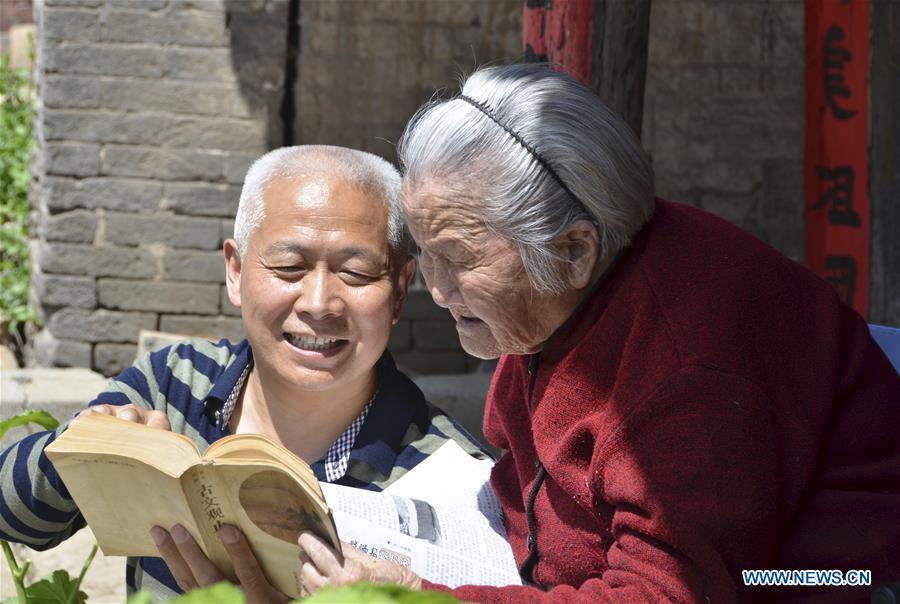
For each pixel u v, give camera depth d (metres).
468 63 5.73
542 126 1.71
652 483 1.60
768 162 5.90
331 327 2.01
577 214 1.73
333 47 5.70
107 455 1.63
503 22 5.72
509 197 1.71
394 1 5.68
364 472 2.11
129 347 5.77
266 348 2.05
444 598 0.88
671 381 1.63
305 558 1.71
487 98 1.75
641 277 1.76
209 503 1.69
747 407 1.61
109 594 3.62
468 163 1.72
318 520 1.65
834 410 1.73
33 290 6.05
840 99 3.52
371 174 2.07
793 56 5.85
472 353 1.92
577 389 1.78
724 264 1.74
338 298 2.01
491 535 1.99
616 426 1.67
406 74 5.72
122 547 1.89
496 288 1.76
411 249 2.18
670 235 1.79
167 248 5.73
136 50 5.62
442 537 1.90
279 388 2.13
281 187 2.04
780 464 1.64
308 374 2.04
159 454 1.62
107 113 5.64
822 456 1.71
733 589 1.58
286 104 5.73
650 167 1.81
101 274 5.72
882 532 1.67
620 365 1.73
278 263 2.01
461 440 2.22
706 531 1.58
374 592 0.86
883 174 3.28
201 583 1.80
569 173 1.71
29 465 1.99
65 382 4.57
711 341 1.65
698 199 5.90
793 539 1.69
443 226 1.75
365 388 2.18
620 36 2.73
